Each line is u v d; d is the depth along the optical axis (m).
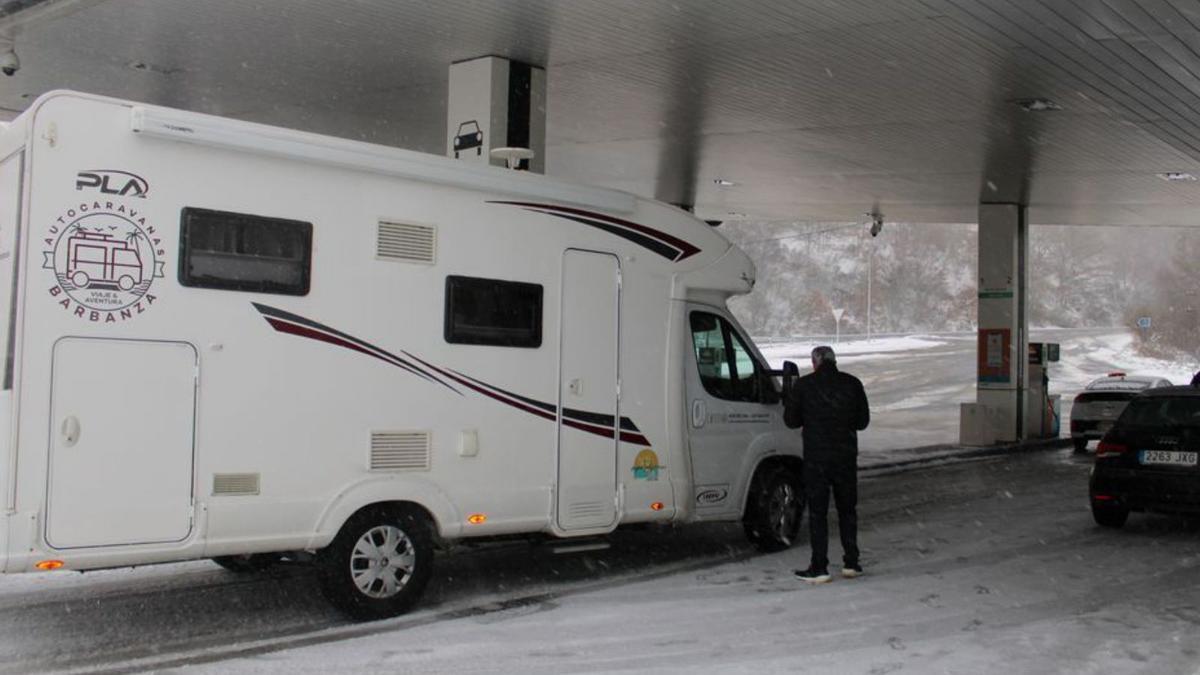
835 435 8.71
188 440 6.53
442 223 7.68
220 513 6.62
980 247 21.47
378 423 7.29
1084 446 20.47
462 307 7.74
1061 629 7.24
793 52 10.99
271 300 6.88
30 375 6.04
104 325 6.28
